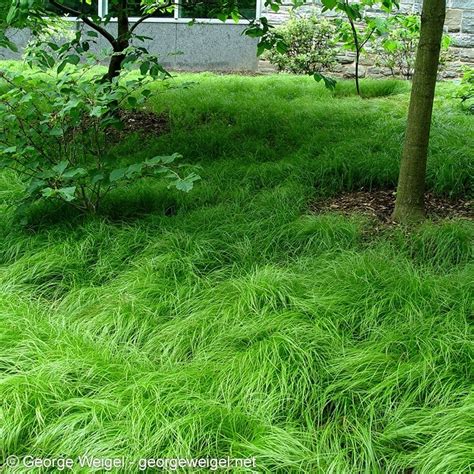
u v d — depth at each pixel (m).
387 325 3.30
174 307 3.67
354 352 3.10
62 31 10.42
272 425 2.71
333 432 2.71
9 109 4.52
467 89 7.59
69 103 4.14
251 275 3.81
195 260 4.09
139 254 4.22
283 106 7.53
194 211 4.75
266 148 6.10
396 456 2.57
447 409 2.67
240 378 2.95
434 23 4.15
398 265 3.81
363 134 6.35
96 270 4.08
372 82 9.02
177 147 6.20
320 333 3.21
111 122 4.54
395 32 10.34
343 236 4.29
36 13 5.19
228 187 5.21
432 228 4.20
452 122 6.74
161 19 12.96
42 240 4.40
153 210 4.86
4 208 4.85
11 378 2.84
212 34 12.93
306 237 4.30
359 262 3.80
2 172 5.59
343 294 3.54
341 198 5.20
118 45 6.41
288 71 11.70
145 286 3.79
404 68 11.52
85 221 4.57
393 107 7.36
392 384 2.87
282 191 4.96
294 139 6.42
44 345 3.19
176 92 8.35
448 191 5.17
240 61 13.02
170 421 2.68
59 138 5.02
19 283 3.94
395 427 2.69
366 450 2.57
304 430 2.73
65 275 4.04
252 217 4.63
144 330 3.44
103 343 3.33
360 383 2.91
